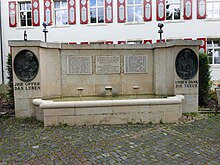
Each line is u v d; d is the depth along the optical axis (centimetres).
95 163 360
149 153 401
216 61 1794
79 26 1853
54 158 380
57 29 1873
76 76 820
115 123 599
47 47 748
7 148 428
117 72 833
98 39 1841
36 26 1894
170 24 1775
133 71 836
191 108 729
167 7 1816
